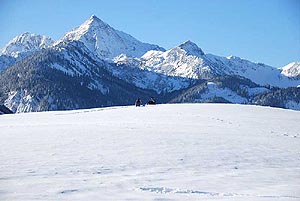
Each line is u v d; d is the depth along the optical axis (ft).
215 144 83.05
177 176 51.42
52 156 65.72
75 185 44.57
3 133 101.91
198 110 171.73
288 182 49.01
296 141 94.53
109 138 89.45
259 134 104.32
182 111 167.53
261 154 72.74
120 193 41.22
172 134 97.25
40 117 167.53
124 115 156.35
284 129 119.14
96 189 42.80
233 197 39.96
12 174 50.65
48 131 105.09
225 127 116.78
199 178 50.37
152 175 51.72
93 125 120.06
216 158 66.80
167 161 62.59
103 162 60.54
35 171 52.80
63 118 155.33
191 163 61.62
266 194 41.73
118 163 59.93
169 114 155.63
